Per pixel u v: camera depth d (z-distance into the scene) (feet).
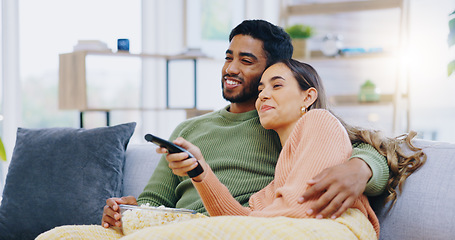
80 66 10.53
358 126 4.74
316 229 3.51
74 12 12.62
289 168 4.27
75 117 13.01
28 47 12.06
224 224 3.41
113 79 13.03
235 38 5.69
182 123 6.08
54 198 6.06
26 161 6.31
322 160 3.92
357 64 14.70
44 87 12.37
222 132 5.53
